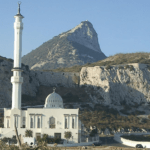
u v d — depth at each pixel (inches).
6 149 5625.0
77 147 7421.3
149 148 7475.4
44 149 5546.3
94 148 7229.3
